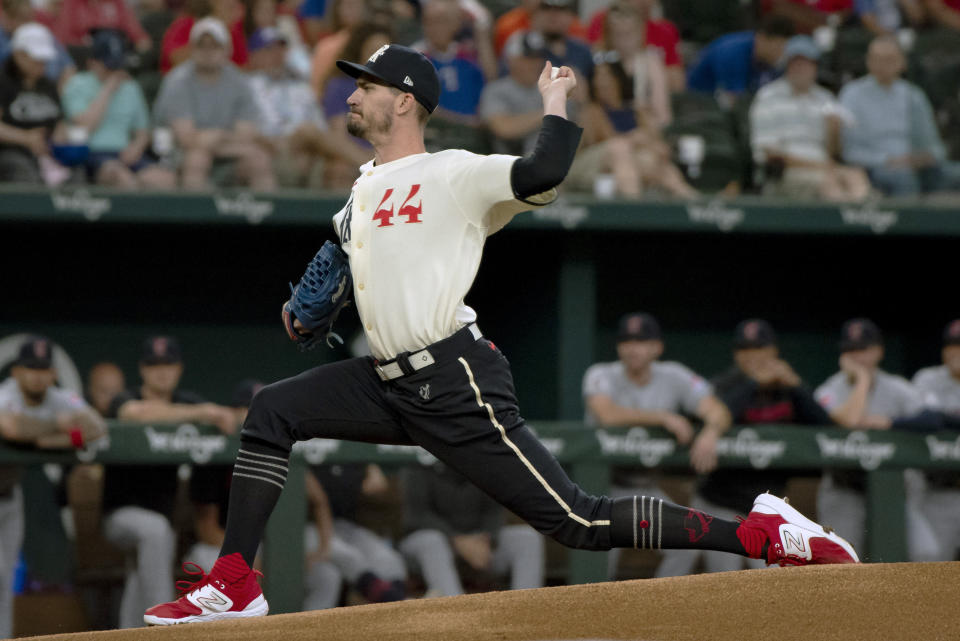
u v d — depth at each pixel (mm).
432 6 30172
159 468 22656
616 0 33031
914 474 25375
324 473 23078
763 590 12188
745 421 25297
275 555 22828
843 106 31578
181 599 12688
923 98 32062
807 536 13109
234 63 30406
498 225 12891
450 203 12398
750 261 34031
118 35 28531
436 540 23344
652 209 29516
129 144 28422
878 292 34594
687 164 30438
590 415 25953
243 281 32781
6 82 27734
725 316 34062
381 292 12438
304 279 13203
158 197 27984
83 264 31812
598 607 12000
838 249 34250
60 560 22141
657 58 31078
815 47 31172
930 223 30391
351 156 29047
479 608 12234
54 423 22156
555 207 29203
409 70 12812
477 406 12391
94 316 31938
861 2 35781
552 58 29734
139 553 22422
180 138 28438
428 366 12398
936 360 33969
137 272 32156
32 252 31469
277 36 29109
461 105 30234
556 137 12039
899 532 25250
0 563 21875
